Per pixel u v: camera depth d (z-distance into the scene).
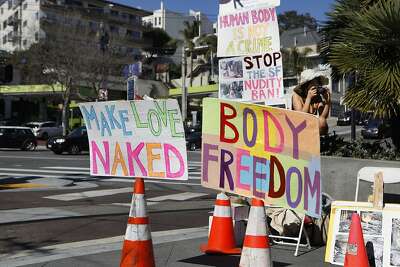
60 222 9.45
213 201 12.98
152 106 5.38
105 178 17.64
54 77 46.91
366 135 34.06
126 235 5.34
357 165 9.23
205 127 5.18
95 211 10.74
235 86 8.26
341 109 51.66
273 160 5.23
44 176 17.67
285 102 8.04
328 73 10.43
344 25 10.37
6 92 59.75
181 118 5.23
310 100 7.86
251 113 5.27
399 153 9.88
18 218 9.75
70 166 21.42
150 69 84.81
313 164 5.21
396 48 8.77
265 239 5.13
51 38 48.16
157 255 6.72
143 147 5.45
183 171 5.23
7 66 17.08
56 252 7.08
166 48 92.31
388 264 5.92
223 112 5.25
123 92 53.56
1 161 23.16
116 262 6.41
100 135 5.75
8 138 30.92
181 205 12.15
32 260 6.57
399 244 5.96
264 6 7.93
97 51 48.19
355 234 5.49
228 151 5.27
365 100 9.09
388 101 8.84
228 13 8.34
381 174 6.26
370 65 8.94
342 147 10.32
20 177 17.12
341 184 9.33
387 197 8.77
